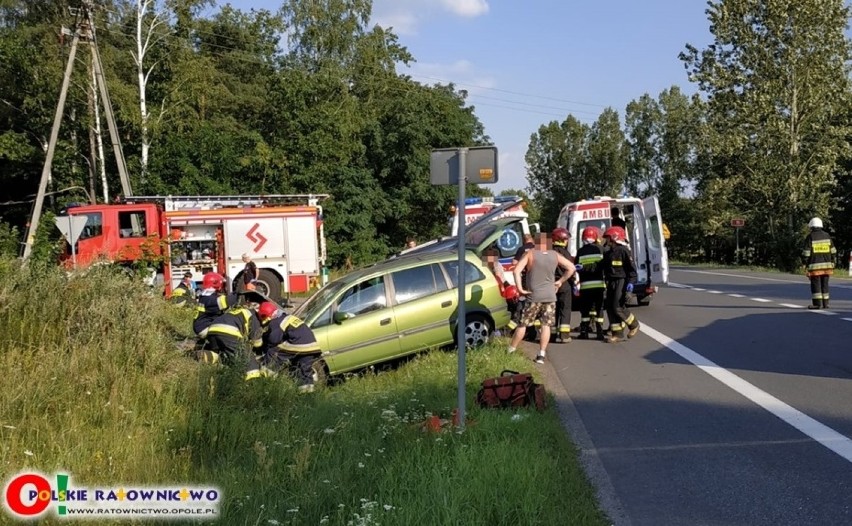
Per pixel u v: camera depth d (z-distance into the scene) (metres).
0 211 35.12
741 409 7.27
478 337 11.11
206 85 34.31
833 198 45.09
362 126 41.03
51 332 8.62
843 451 5.82
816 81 40.78
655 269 16.59
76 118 32.12
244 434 6.72
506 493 4.73
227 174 32.78
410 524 4.29
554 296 10.20
